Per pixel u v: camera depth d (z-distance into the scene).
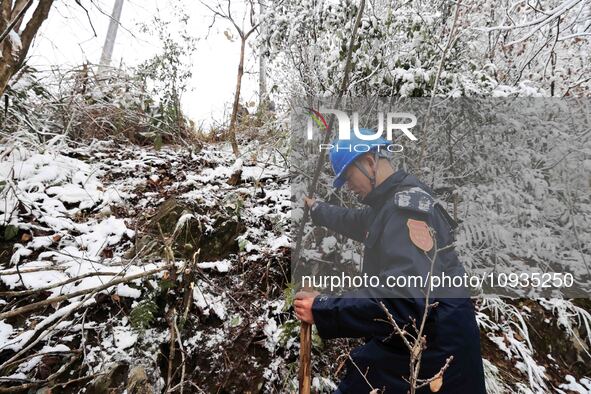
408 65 2.21
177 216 2.12
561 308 2.26
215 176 2.75
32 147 2.63
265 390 1.57
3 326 1.58
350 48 1.79
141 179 2.65
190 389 1.52
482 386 1.18
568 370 2.13
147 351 1.56
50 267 1.74
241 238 2.02
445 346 1.13
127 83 3.61
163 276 1.65
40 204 2.15
